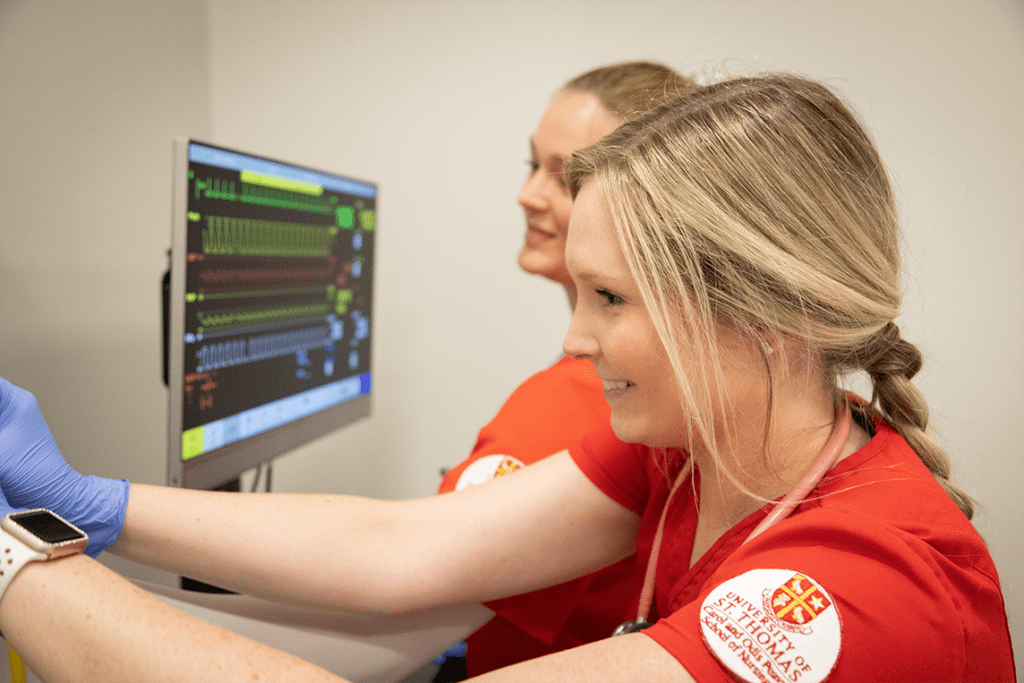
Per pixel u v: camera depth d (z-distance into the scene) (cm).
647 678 37
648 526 61
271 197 100
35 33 104
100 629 40
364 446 178
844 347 47
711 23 144
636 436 49
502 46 157
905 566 38
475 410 173
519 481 64
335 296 125
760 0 140
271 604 60
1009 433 133
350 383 134
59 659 40
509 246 165
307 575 58
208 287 86
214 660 39
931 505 43
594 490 62
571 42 154
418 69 161
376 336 174
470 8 157
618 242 43
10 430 54
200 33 152
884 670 36
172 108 142
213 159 85
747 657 37
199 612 58
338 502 62
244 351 96
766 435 47
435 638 65
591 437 64
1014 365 132
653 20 148
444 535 61
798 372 46
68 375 114
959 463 134
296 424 114
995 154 129
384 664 63
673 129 44
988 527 134
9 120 100
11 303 102
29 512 45
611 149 46
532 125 158
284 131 163
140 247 132
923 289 134
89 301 118
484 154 162
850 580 38
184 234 80
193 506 58
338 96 163
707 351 42
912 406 51
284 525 59
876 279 44
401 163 165
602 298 46
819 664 36
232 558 57
